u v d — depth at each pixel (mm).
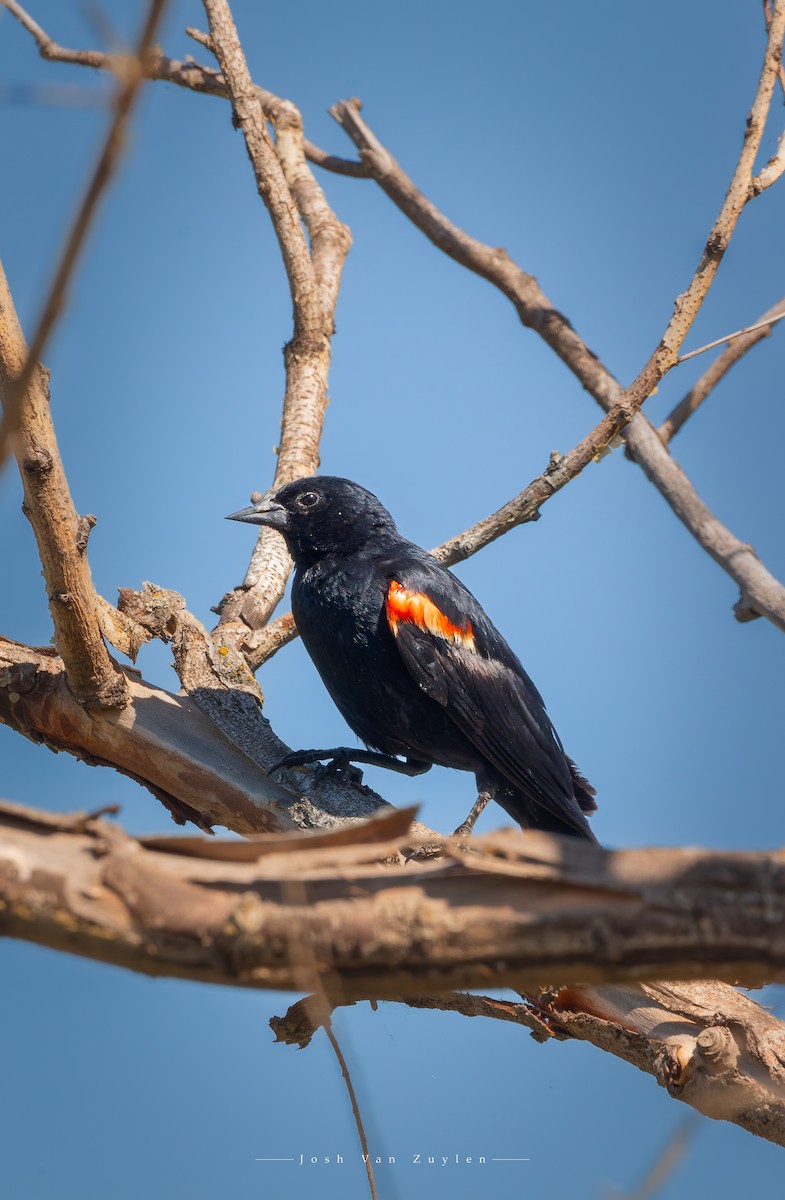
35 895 4723
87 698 10609
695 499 11312
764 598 10188
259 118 14734
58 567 9508
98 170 3363
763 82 10516
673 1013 8562
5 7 5324
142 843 4887
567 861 4742
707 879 4629
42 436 8875
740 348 13531
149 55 3352
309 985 4629
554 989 8984
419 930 4715
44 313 3785
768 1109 8008
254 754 10953
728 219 10891
